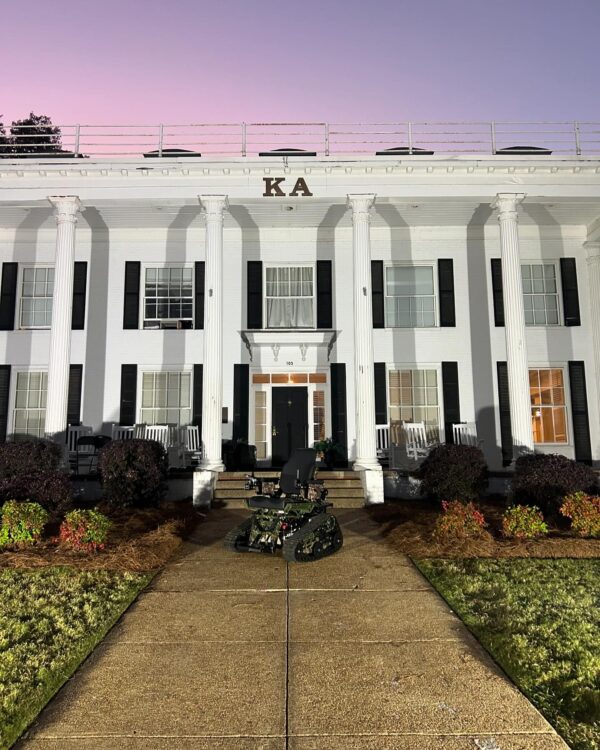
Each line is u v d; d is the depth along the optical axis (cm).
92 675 428
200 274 1523
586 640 486
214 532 934
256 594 616
